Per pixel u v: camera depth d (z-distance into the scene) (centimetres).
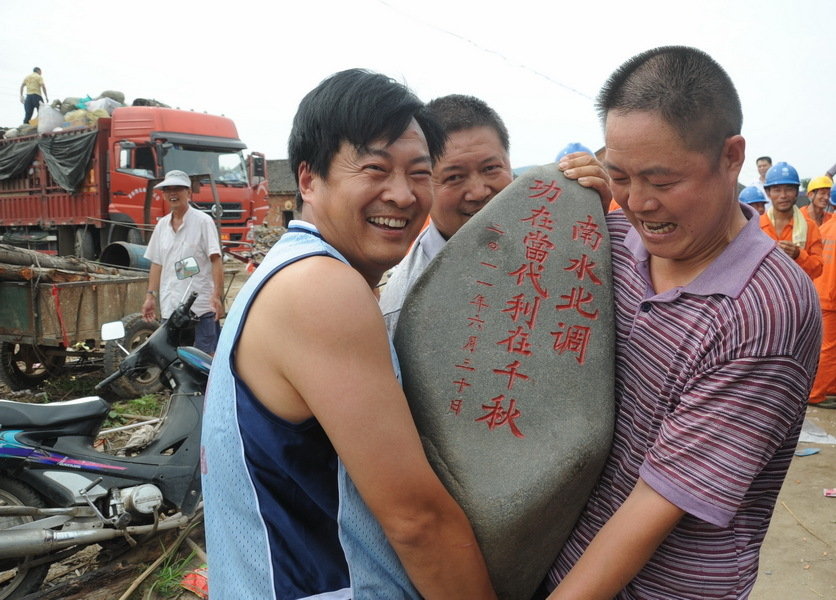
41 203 1102
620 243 132
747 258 105
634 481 117
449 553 106
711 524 108
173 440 305
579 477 117
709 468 101
